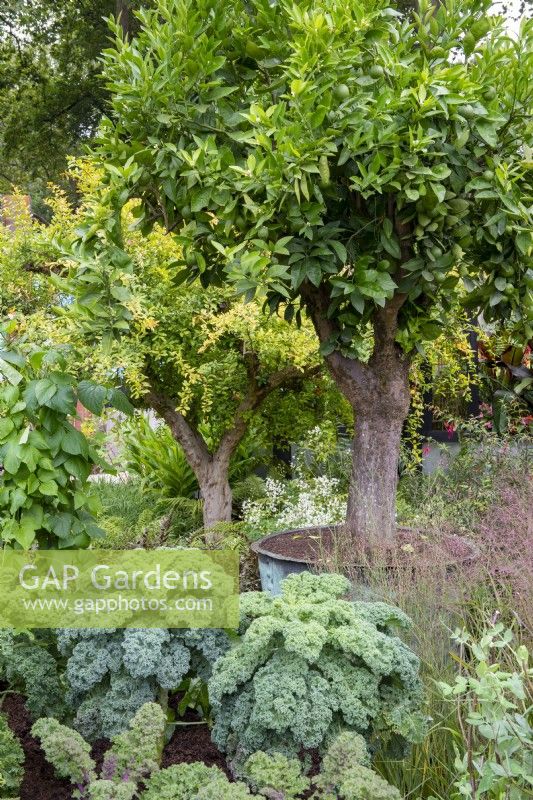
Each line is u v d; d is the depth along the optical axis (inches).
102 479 253.3
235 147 119.0
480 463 185.3
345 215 124.0
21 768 71.2
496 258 117.5
